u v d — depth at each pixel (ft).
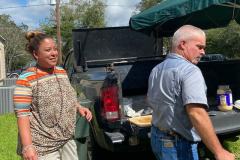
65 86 10.35
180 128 9.36
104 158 16.84
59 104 10.13
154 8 19.36
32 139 10.02
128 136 14.64
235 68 19.60
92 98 15.88
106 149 15.76
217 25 25.52
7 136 24.57
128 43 24.98
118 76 15.30
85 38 24.31
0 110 38.27
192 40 9.46
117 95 15.01
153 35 24.32
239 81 19.67
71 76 23.80
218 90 16.48
